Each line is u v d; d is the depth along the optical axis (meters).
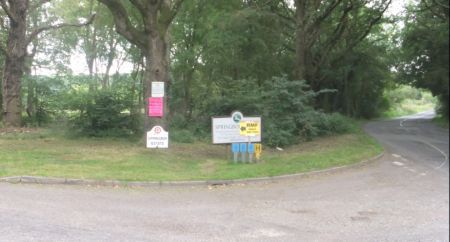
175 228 7.29
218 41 25.75
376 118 53.47
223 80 24.83
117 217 7.82
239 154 15.09
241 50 27.86
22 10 22.12
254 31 27.55
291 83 20.64
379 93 52.59
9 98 22.52
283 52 34.69
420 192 11.00
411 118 39.50
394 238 6.98
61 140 17.84
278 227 7.55
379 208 9.17
